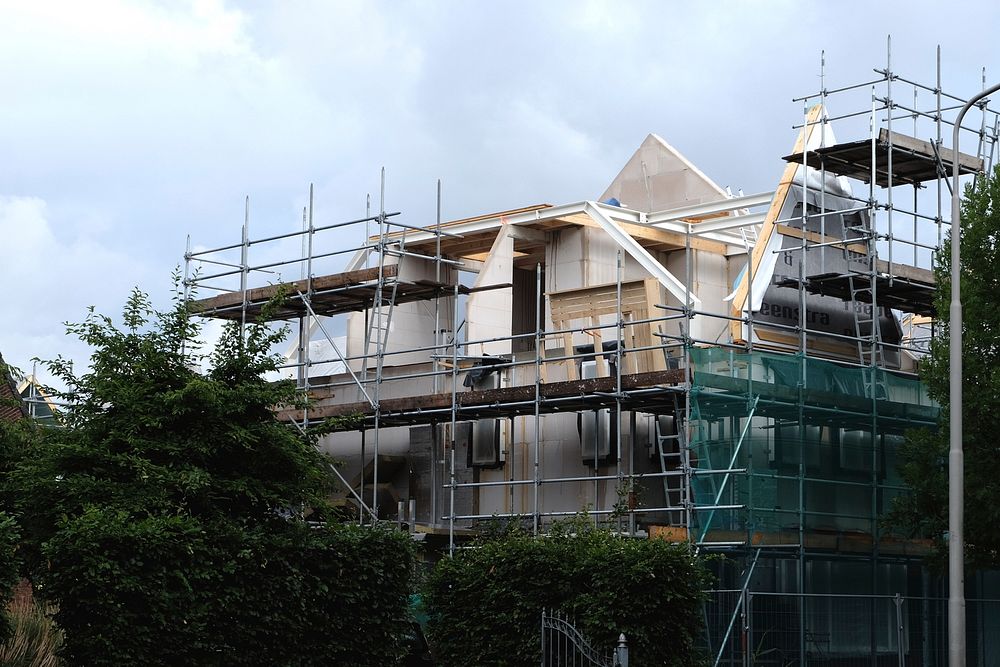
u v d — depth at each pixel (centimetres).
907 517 3206
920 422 3534
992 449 3023
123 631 2262
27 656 2552
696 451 3116
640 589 2634
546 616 2694
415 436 3934
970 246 3095
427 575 3022
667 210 4309
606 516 3406
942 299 3177
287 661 2506
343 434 4112
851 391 3388
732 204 4188
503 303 3944
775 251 3628
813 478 3291
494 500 3719
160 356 2561
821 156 3638
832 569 3347
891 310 3972
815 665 3102
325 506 2680
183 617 2338
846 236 3669
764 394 3194
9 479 2500
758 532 3131
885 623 3266
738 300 3525
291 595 2517
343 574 2623
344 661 2605
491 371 3766
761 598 3048
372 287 3778
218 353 2678
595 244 3959
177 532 2352
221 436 2528
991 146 3859
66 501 2400
